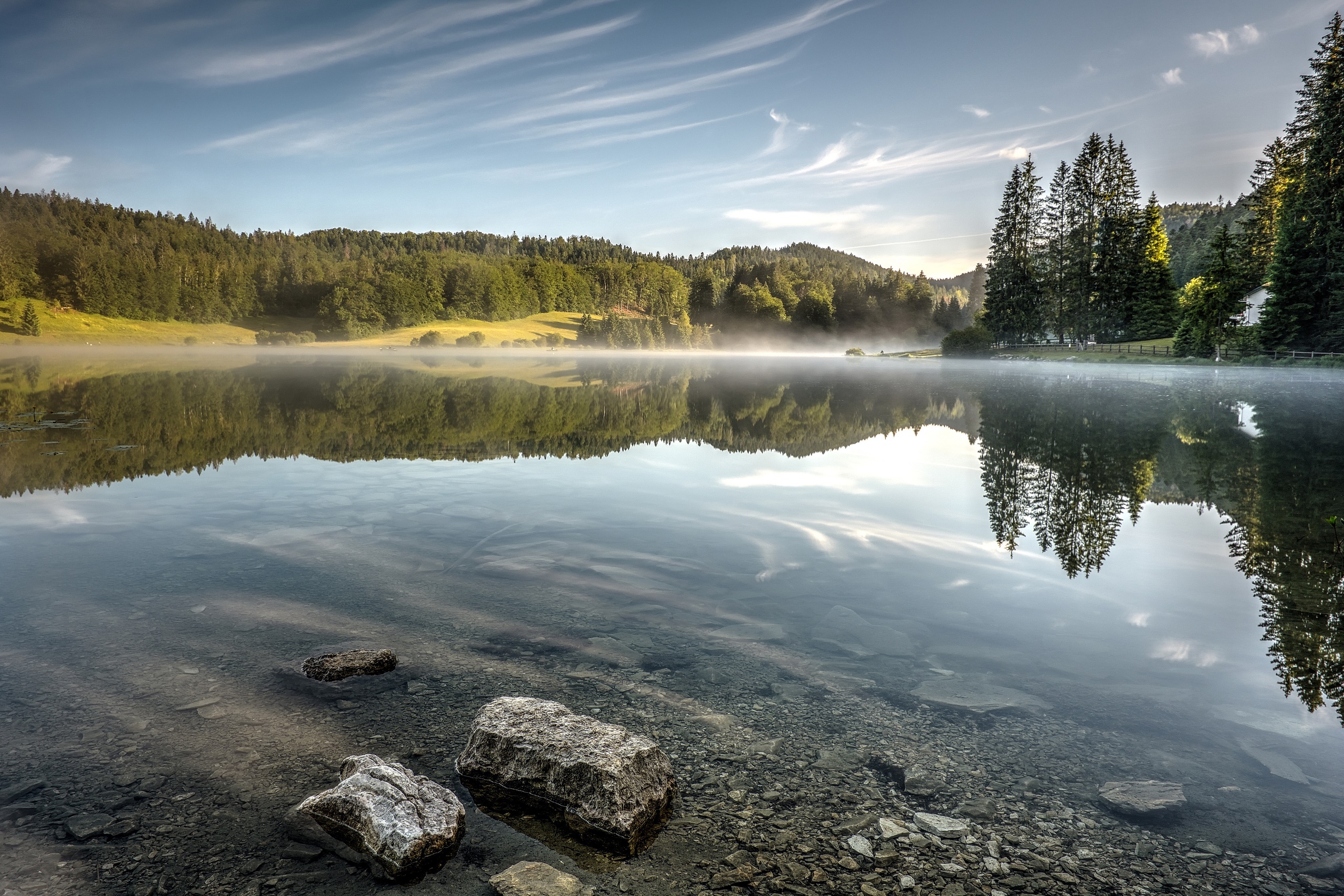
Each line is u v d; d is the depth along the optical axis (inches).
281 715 174.1
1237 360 2020.2
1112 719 178.1
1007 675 200.1
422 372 2010.3
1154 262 2768.2
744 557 299.9
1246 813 143.4
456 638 218.2
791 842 134.3
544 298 7662.4
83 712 173.3
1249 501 418.3
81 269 5753.0
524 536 327.0
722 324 7455.7
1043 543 327.6
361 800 134.6
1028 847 133.3
